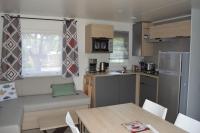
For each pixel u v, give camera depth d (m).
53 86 4.11
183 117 1.99
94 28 4.35
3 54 3.89
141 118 2.07
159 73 4.02
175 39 4.54
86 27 4.63
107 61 5.07
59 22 4.43
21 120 2.91
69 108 3.75
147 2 3.02
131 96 4.79
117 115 2.16
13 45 3.94
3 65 3.89
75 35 4.49
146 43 4.98
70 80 4.44
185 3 3.07
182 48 4.36
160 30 4.43
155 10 3.62
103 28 4.45
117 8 3.47
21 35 4.11
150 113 2.24
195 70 3.45
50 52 4.43
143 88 4.70
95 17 4.45
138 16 4.27
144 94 4.66
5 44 3.88
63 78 4.38
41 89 4.12
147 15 4.14
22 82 4.00
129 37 5.30
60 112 3.68
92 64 4.70
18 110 3.05
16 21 3.96
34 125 3.50
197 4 3.12
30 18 4.15
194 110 3.51
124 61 5.30
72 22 4.43
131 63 5.41
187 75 3.43
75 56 4.51
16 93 3.84
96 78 4.29
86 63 4.79
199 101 3.56
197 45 3.46
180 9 3.52
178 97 3.56
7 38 3.89
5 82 3.85
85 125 1.88
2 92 3.60
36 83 4.11
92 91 4.38
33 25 4.21
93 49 4.40
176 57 3.59
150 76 4.41
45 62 4.40
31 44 4.24
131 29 5.31
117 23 5.09
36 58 4.31
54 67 4.49
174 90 3.65
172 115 3.72
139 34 4.99
